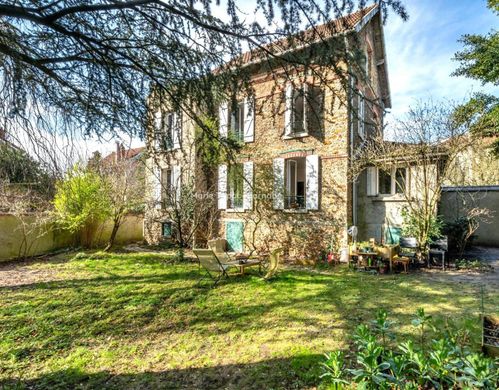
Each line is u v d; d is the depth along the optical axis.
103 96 4.05
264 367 3.87
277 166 12.22
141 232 17.41
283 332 4.91
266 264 10.38
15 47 3.41
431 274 8.76
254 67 4.02
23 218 11.21
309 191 11.48
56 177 4.04
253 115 4.35
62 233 13.53
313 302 6.34
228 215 13.55
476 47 12.50
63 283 7.98
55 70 3.71
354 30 3.29
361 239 11.46
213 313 5.85
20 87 3.25
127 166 12.51
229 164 4.95
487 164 16.22
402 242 10.15
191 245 13.55
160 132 4.38
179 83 4.07
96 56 3.74
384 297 6.62
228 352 4.32
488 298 6.45
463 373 2.27
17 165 3.74
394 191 11.11
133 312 5.92
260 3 3.17
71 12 3.02
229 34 3.41
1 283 8.00
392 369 2.31
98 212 13.01
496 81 12.05
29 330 5.10
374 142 10.55
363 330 2.77
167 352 4.37
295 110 4.18
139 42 3.88
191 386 3.51
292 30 3.32
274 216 12.26
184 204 11.48
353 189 11.23
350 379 3.42
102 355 4.30
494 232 14.39
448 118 9.04
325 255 10.73
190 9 3.24
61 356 4.28
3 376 3.77
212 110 4.27
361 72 3.50
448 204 13.16
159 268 9.78
